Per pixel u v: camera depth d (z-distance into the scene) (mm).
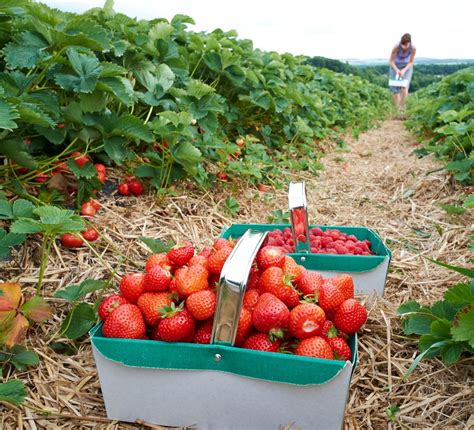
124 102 728
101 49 692
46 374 465
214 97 980
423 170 1275
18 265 604
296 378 370
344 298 434
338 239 703
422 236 895
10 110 502
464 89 1693
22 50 660
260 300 400
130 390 401
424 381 482
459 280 692
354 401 454
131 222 775
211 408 398
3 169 711
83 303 506
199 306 386
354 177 1382
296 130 1495
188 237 784
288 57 1779
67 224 453
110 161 905
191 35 1196
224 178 1042
